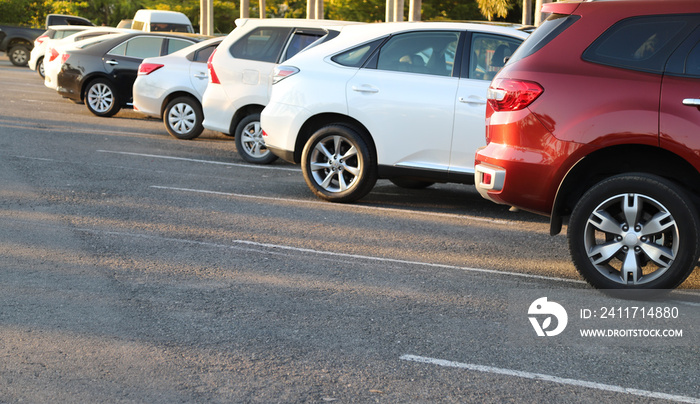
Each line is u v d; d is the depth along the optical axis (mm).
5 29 33188
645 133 4953
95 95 16312
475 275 5789
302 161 8414
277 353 4125
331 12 47500
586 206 5176
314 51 8492
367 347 4246
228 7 62906
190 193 8633
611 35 5168
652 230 5023
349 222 7480
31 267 5578
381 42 8133
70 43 18141
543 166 5262
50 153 11109
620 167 5320
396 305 4992
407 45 8023
